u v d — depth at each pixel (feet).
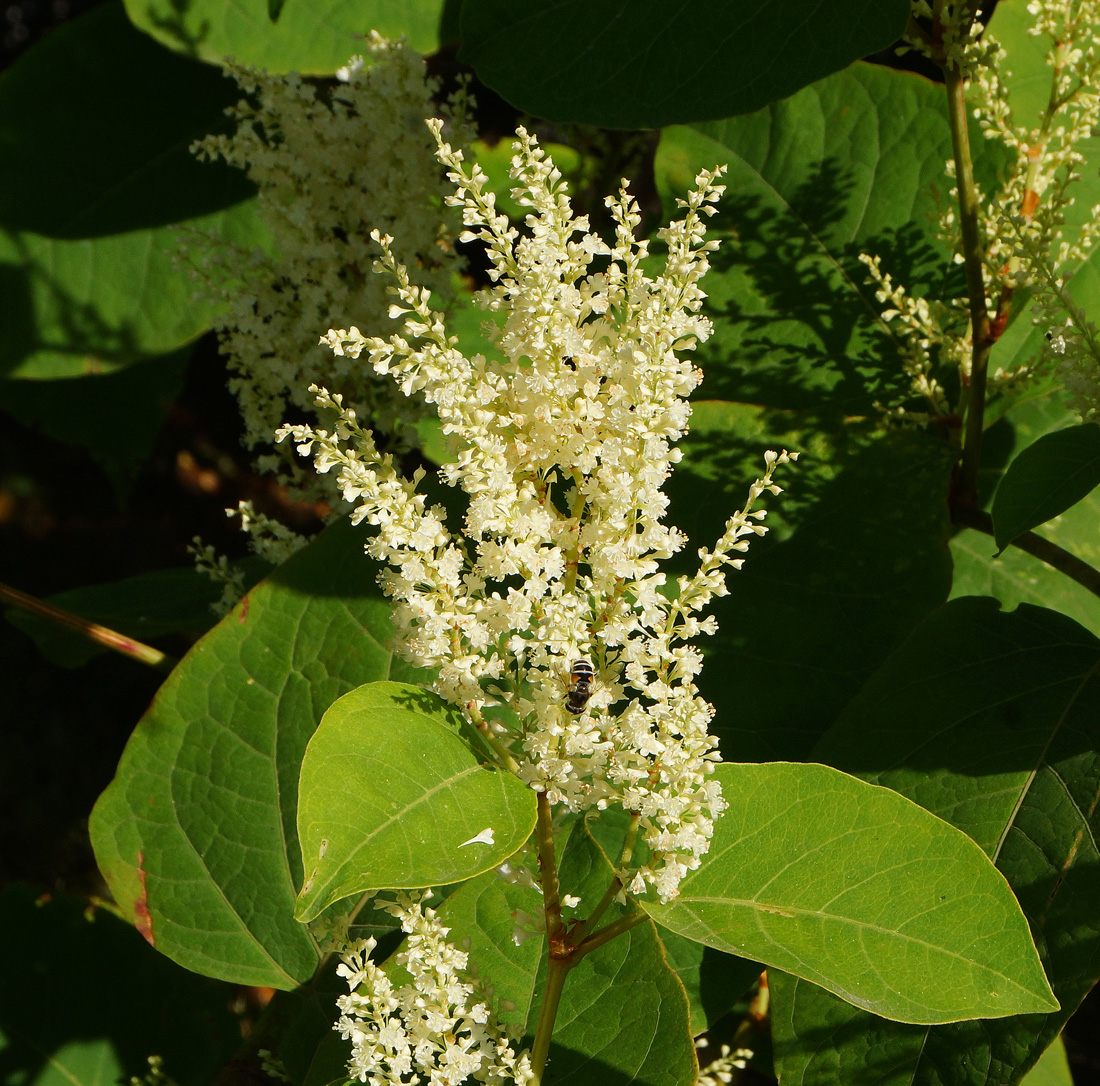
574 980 1.82
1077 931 1.83
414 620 1.69
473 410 1.59
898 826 1.61
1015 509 1.84
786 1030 1.88
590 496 1.59
